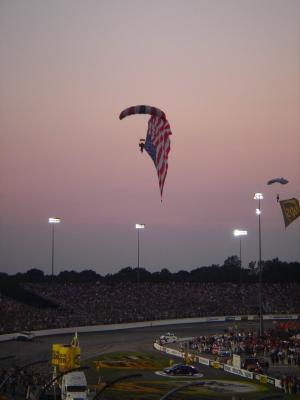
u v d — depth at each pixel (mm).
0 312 128625
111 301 155000
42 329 125625
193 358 93438
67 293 156000
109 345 112875
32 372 72875
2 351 102000
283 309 164500
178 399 69250
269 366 89438
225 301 165625
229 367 87688
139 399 69188
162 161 38875
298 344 100375
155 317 149000
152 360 96938
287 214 108562
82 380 65125
